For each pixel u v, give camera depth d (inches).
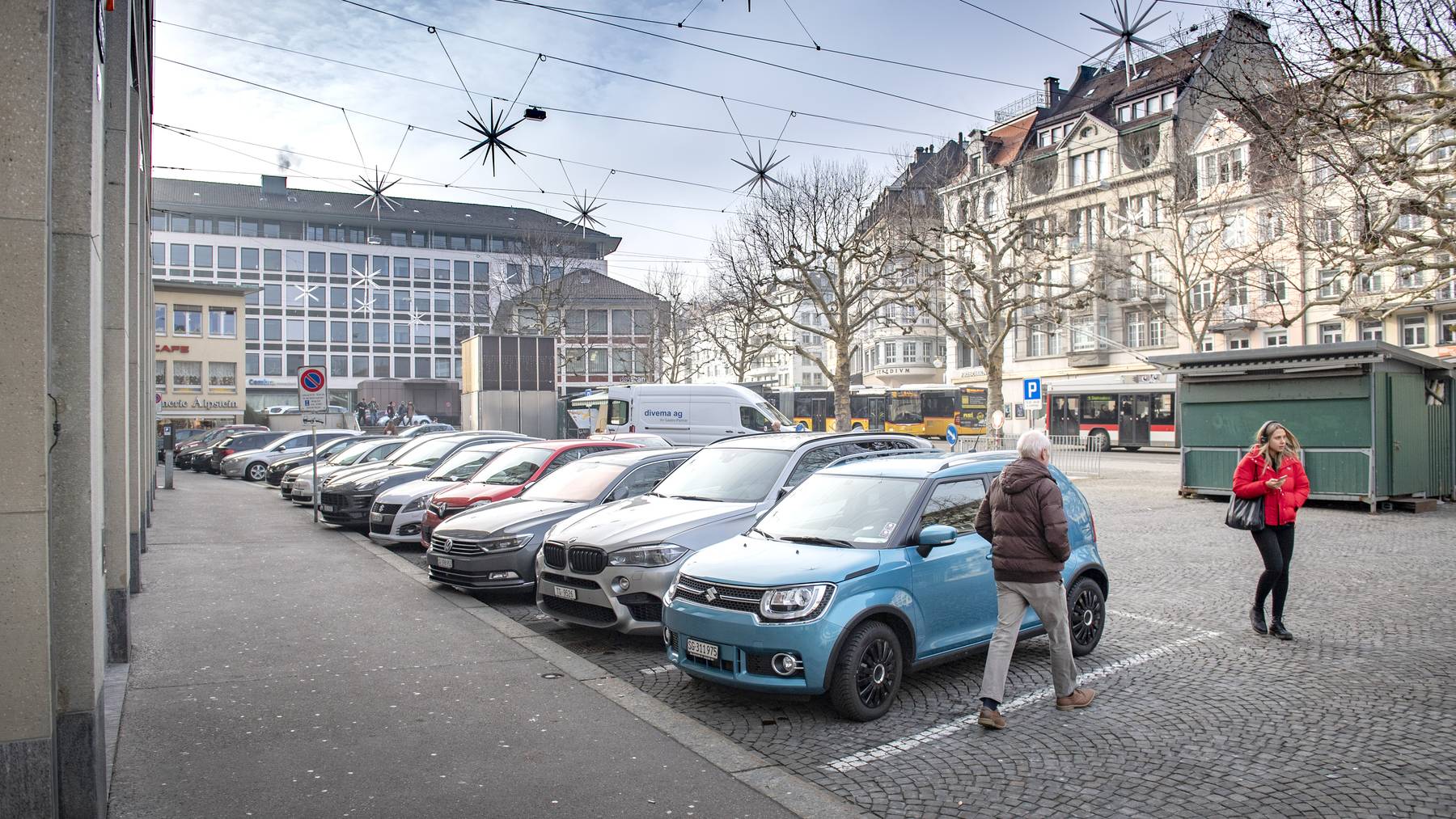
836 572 225.9
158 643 294.7
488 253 3378.4
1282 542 292.7
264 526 606.9
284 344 3129.9
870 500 260.8
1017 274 1451.8
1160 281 1814.7
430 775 186.7
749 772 189.2
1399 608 327.6
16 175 133.2
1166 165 1627.7
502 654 283.1
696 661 236.5
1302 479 291.7
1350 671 253.1
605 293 2837.1
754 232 1285.7
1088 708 228.7
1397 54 393.7
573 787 180.5
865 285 1280.8
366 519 572.7
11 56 133.4
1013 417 2164.1
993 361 1254.9
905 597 233.6
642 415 965.8
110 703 232.2
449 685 250.7
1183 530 554.6
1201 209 1268.5
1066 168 1966.0
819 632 217.6
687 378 2340.1
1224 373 701.3
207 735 209.0
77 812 146.6
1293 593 359.9
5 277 133.3
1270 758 191.6
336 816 166.7
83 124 147.9
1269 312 1611.7
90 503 147.3
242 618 330.6
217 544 517.7
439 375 3307.1
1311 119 438.6
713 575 237.1
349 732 212.1
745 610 225.9
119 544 271.1
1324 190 658.2
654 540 293.3
